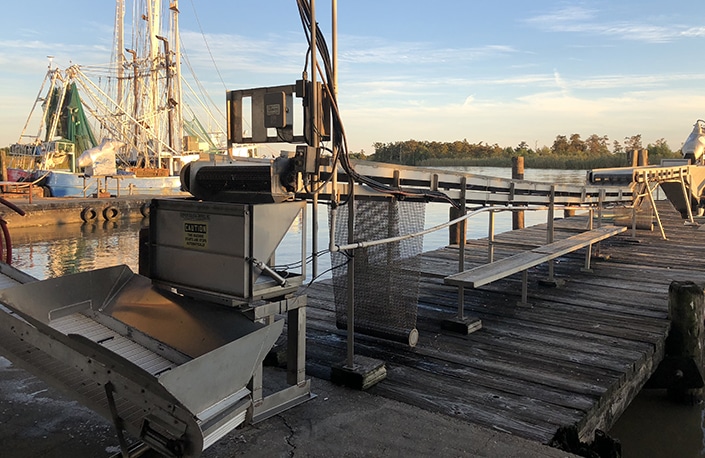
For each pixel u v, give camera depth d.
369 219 4.10
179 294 2.94
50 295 2.78
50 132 27.00
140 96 31.41
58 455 2.56
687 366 4.55
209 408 2.30
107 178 25.14
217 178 2.99
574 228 10.60
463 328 4.54
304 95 2.76
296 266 3.09
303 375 3.16
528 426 2.92
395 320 4.20
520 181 5.67
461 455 2.60
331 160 3.13
